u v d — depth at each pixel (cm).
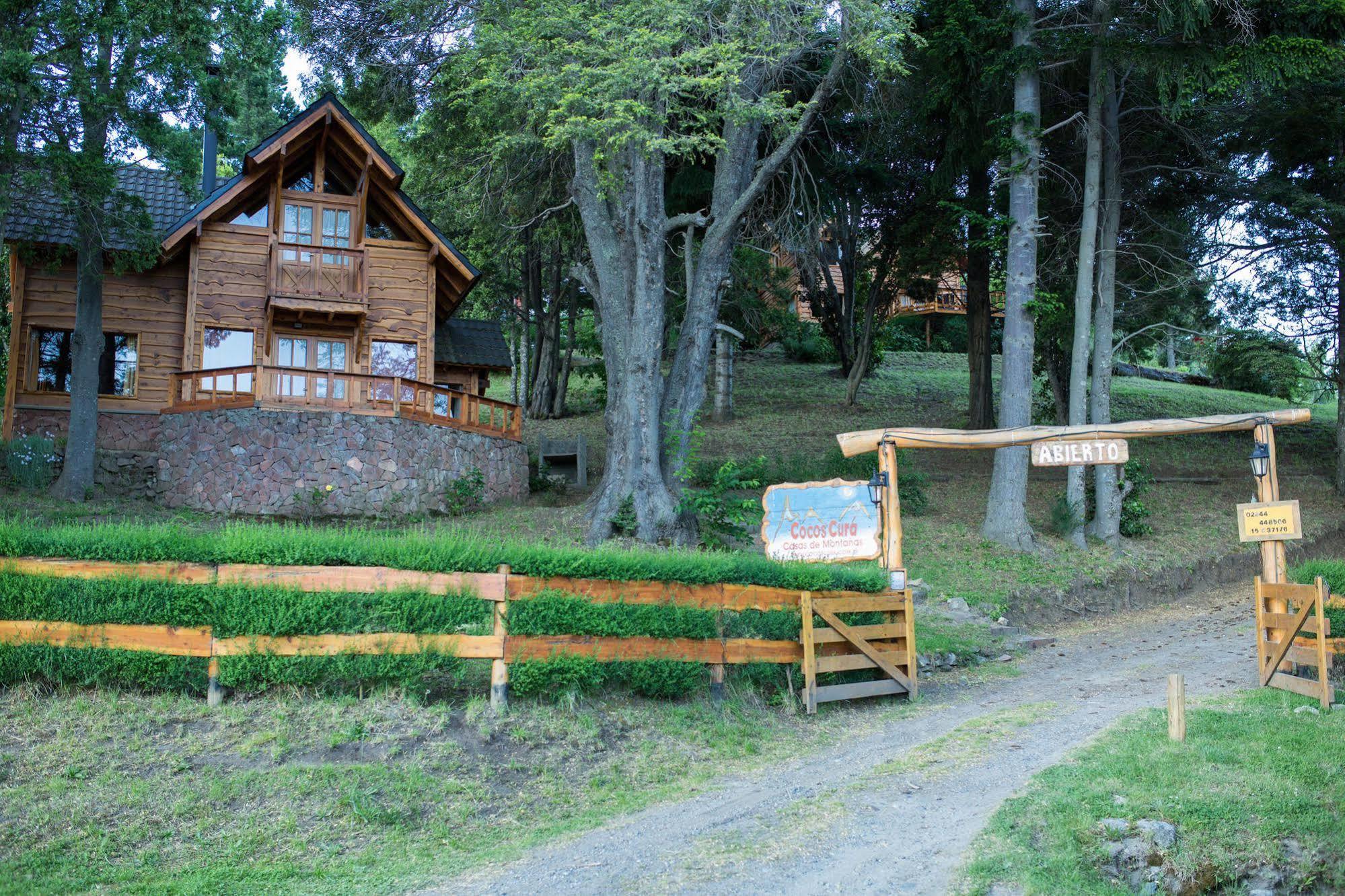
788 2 1853
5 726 839
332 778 816
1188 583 2262
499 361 2986
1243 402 4353
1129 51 2106
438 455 2294
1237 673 1365
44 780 773
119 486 2153
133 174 2673
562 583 1013
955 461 3055
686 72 1880
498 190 2498
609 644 1027
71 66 1767
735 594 1112
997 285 4422
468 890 686
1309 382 3862
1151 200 2798
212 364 2450
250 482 2102
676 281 3291
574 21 1775
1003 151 2266
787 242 2586
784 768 968
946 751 994
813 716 1135
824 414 3688
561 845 767
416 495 2222
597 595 1029
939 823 799
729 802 866
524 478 2591
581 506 2291
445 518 2228
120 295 2447
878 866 723
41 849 694
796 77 2331
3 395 2923
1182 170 2612
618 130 1741
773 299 3966
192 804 763
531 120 1942
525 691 979
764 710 1116
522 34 1806
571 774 904
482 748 905
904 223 3203
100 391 2427
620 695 1061
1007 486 2250
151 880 677
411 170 3278
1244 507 1270
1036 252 2347
